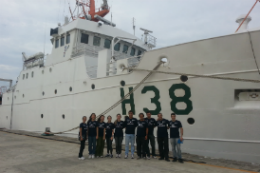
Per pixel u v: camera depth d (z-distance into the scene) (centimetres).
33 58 1803
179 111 809
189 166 623
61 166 626
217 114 733
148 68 910
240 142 686
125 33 1579
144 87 912
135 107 937
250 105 685
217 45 746
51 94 1472
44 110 1524
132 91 939
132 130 734
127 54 1594
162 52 872
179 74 779
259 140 659
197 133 767
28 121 1703
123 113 980
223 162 669
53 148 945
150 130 730
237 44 712
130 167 612
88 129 745
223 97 726
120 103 995
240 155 683
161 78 865
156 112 869
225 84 725
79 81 1239
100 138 758
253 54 684
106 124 767
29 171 573
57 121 1384
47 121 1479
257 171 576
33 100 1667
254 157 661
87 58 1245
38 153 830
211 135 739
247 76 693
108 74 1120
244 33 701
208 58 762
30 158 739
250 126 675
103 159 721
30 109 1694
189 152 779
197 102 773
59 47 1516
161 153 710
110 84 1050
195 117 775
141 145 755
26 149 924
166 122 709
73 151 873
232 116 706
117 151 746
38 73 1652
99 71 1122
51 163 663
